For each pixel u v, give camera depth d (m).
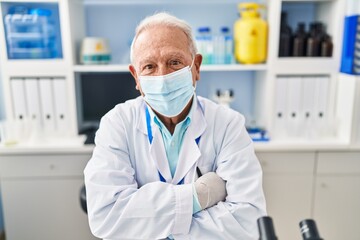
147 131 1.12
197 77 1.13
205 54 2.28
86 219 2.22
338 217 2.24
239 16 2.49
